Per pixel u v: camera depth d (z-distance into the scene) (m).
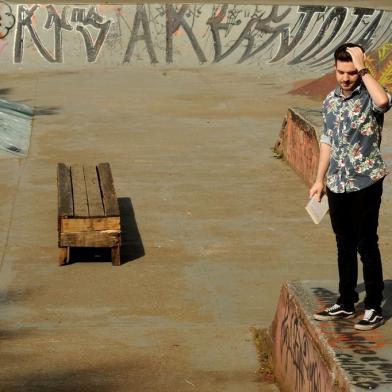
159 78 32.66
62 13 37.12
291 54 36.53
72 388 7.71
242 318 9.45
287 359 7.50
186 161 17.72
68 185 12.37
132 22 37.38
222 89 29.53
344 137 6.53
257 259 11.50
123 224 13.12
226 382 7.86
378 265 6.71
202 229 12.88
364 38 35.62
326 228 12.91
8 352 8.52
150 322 9.35
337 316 6.87
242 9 37.62
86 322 9.34
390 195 14.12
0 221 13.24
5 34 36.44
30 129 21.33
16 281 10.61
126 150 18.84
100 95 27.75
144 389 7.70
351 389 5.61
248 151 18.73
